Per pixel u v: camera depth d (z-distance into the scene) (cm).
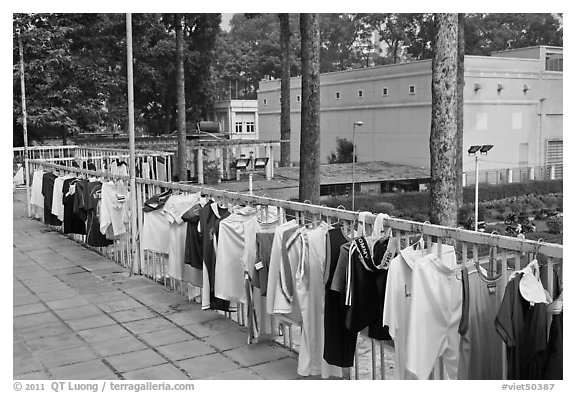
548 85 3347
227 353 548
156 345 570
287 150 3192
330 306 457
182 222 685
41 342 582
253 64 5122
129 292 739
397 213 2364
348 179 2627
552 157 3416
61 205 1053
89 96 2722
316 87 1530
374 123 3309
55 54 2491
